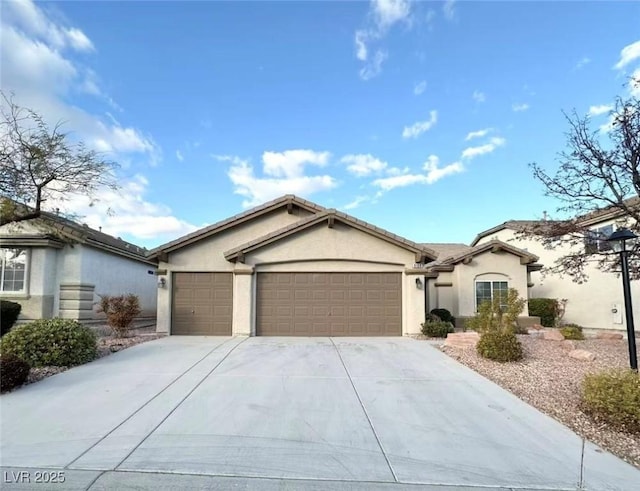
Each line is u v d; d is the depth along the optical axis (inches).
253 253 588.7
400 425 234.2
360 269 592.1
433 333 560.4
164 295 590.9
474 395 291.1
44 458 187.2
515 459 193.8
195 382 316.8
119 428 223.6
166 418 239.3
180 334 588.7
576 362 386.0
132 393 287.7
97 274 729.6
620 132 425.7
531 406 269.3
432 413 254.7
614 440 218.5
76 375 336.2
